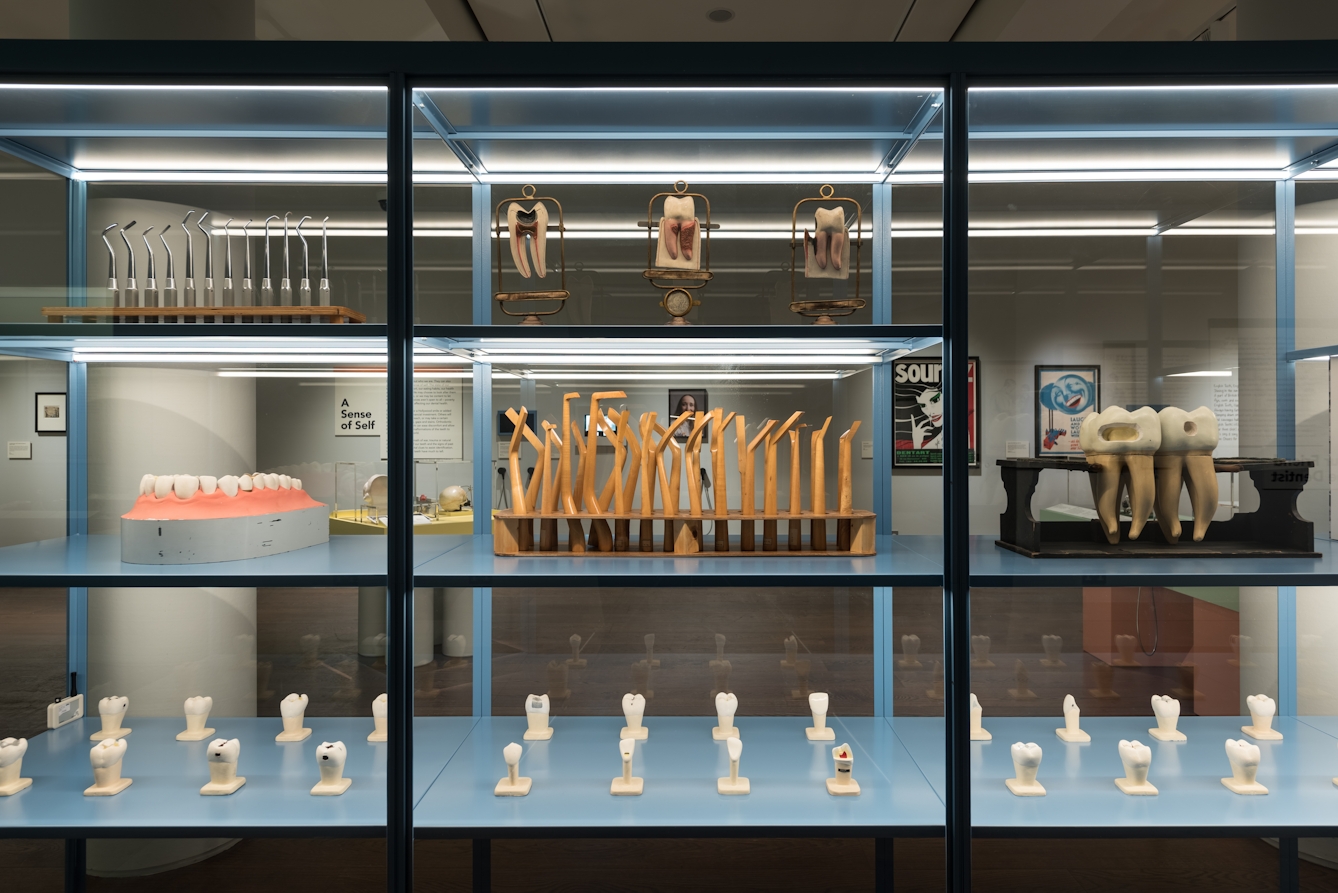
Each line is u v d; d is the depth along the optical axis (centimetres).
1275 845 175
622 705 186
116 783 160
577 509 179
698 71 148
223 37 225
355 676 184
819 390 184
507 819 150
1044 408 165
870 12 377
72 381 188
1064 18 344
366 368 184
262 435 186
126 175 191
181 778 164
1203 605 176
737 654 188
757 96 155
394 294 151
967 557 154
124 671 192
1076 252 165
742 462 175
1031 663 163
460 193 190
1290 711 180
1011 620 160
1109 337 166
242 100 157
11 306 159
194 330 155
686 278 178
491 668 189
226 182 191
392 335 152
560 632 189
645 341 160
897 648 180
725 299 191
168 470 189
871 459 181
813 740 182
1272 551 164
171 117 165
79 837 147
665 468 180
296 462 186
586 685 190
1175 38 355
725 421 176
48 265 188
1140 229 167
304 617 185
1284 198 170
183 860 187
